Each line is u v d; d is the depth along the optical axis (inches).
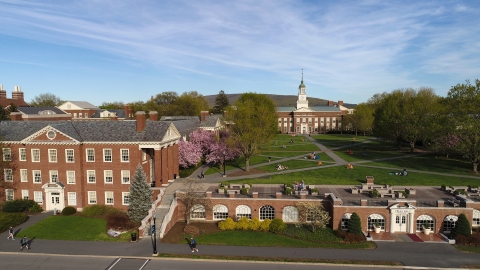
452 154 3663.9
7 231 1736.0
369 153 3981.3
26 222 1857.8
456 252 1471.5
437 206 1712.6
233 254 1460.4
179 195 1943.9
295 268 1334.9
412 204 1720.0
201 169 2947.8
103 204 2071.9
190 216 1939.0
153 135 2085.4
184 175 2645.2
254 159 3538.4
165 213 1841.8
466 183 2305.6
